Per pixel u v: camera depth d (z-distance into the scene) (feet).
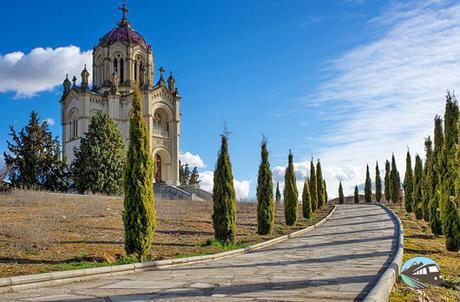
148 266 41.47
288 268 39.17
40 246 47.39
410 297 26.02
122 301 25.58
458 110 61.11
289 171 99.14
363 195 250.78
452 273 36.70
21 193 103.71
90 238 55.52
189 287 29.91
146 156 48.62
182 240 62.59
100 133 150.51
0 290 29.27
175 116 213.87
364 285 28.40
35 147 148.87
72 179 152.35
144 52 213.66
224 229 63.36
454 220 55.98
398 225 86.94
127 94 201.46
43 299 26.94
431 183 76.38
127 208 46.93
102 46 212.02
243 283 30.89
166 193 171.83
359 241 63.26
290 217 96.63
